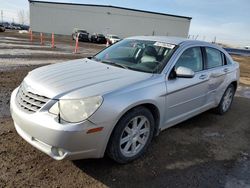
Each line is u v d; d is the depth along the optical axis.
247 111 6.46
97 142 2.98
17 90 3.66
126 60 4.25
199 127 5.06
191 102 4.45
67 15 58.59
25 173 3.08
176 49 4.21
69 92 3.00
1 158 3.31
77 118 2.86
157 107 3.63
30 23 58.44
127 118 3.22
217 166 3.67
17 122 3.21
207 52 4.96
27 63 10.36
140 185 3.09
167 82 3.79
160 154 3.84
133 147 3.49
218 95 5.41
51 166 3.26
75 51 17.58
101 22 59.44
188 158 3.82
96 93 3.01
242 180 3.37
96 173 3.21
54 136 2.82
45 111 2.95
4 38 24.73
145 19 61.19
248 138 4.78
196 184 3.21
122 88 3.21
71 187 2.93
